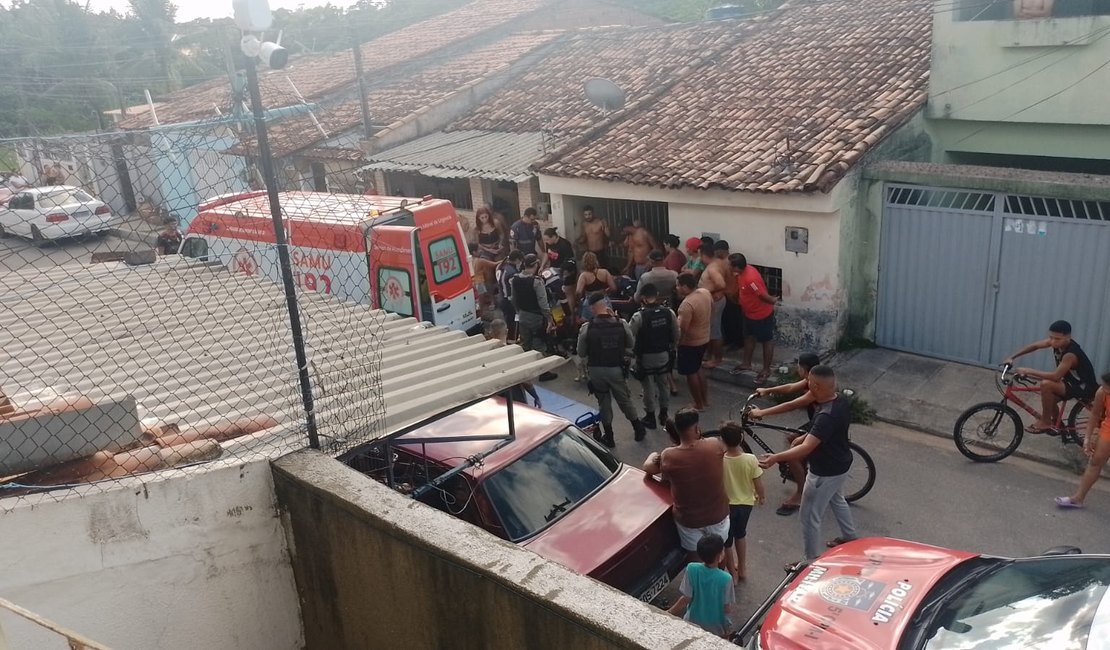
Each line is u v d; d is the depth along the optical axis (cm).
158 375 503
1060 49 960
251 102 402
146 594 390
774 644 387
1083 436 765
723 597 500
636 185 1155
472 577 322
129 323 586
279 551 423
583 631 287
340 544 387
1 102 2681
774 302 996
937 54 1054
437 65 2059
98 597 379
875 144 1007
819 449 612
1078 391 754
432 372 508
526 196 1449
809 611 402
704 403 975
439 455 605
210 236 728
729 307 1100
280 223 414
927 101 1084
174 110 2403
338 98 1919
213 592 408
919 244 998
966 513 728
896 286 1031
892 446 853
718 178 1057
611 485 602
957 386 949
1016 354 788
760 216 1066
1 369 512
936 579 400
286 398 469
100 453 400
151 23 3309
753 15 1888
